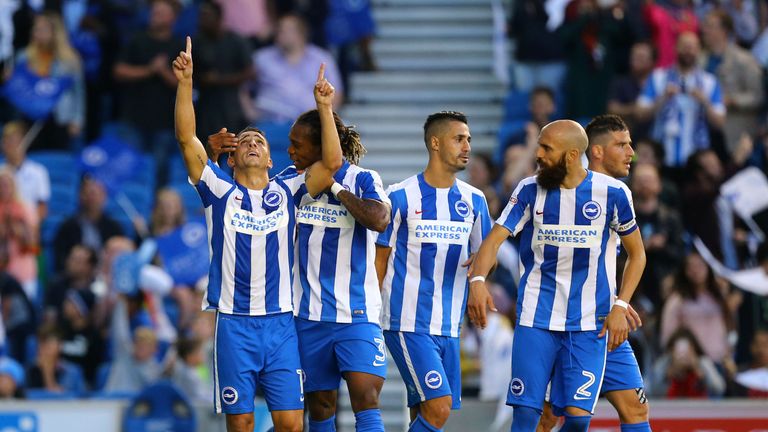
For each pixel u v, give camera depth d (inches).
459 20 2186.3
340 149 960.3
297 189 986.1
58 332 1647.4
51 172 2018.9
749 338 1627.7
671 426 1391.5
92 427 1440.7
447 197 1023.6
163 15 1977.1
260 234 955.3
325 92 951.6
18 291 1720.0
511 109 1998.0
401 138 2030.0
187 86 949.8
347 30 2098.9
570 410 979.9
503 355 1471.5
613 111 1910.7
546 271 981.8
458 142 1017.5
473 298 973.2
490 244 984.3
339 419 1608.0
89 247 1732.3
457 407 1037.8
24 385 1616.6
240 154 963.3
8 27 2146.9
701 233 1732.3
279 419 960.9
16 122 2046.0
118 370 1620.3
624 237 979.9
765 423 1389.0
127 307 1665.8
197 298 1654.8
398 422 1662.2
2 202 1814.7
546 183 971.9
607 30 1937.7
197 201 1957.4
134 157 1952.5
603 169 1018.7
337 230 984.3
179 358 1537.9
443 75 2102.6
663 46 1962.4
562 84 1987.0
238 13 2080.5
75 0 2209.6
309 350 992.9
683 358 1486.2
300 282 992.9
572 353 978.1
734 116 1972.2
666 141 1851.6
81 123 2080.5
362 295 989.2
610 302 982.4
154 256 1713.8
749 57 1989.4
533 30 2025.1
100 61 2090.3
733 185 1748.3
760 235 1739.7
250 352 955.3
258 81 2018.9
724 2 2110.0
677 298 1551.4
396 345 1021.2
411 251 1018.1
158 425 1441.9
